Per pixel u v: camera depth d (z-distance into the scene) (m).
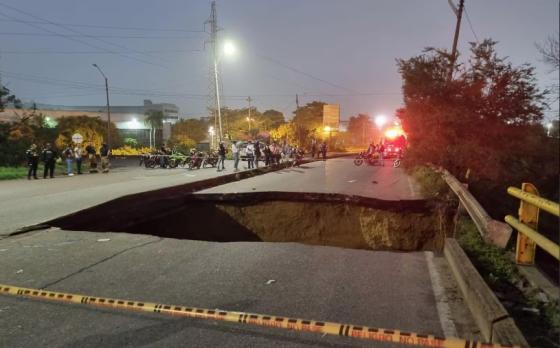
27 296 5.01
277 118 93.12
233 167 29.17
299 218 15.49
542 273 5.36
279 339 3.95
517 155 16.72
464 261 5.43
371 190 16.11
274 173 25.02
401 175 22.55
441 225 13.12
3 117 42.38
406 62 18.14
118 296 5.00
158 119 69.06
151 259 6.52
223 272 5.89
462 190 10.56
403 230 13.72
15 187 16.56
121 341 3.94
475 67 16.94
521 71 16.64
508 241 6.55
